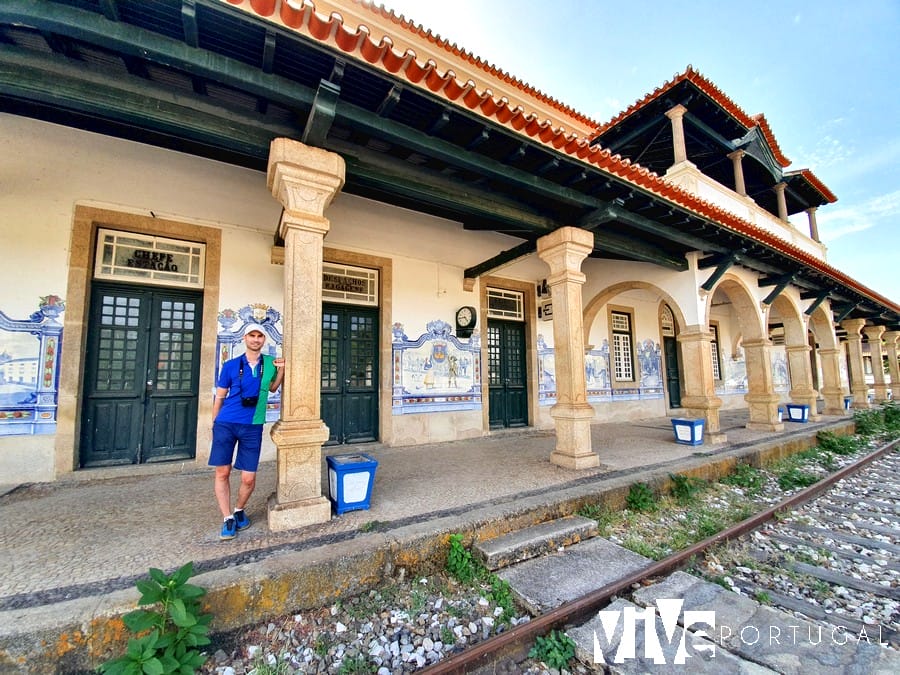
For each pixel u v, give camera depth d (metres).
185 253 4.85
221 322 4.87
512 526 3.33
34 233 4.07
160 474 4.39
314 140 3.10
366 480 3.34
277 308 5.22
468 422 6.80
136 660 1.76
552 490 3.94
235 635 2.22
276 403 5.21
